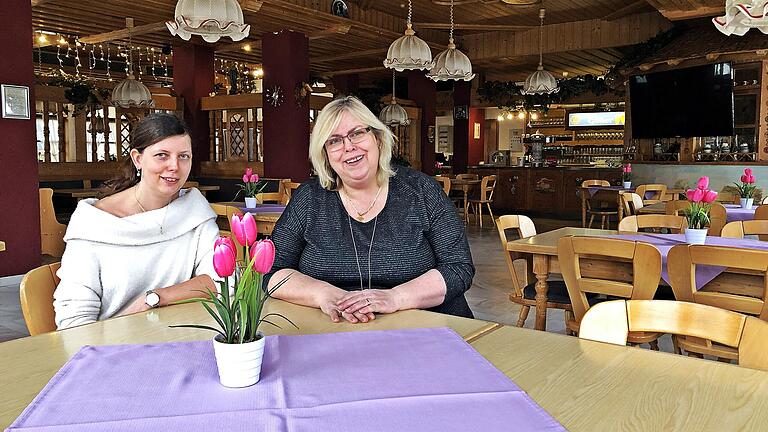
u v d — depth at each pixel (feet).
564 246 9.71
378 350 4.53
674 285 8.91
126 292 6.48
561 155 53.47
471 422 3.32
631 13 34.99
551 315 15.58
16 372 4.14
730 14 12.55
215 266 3.75
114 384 3.86
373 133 6.72
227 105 33.58
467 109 47.93
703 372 4.15
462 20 36.19
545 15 35.27
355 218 6.88
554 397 3.72
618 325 5.02
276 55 30.71
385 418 3.37
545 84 31.73
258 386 3.83
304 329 5.17
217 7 16.46
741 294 9.05
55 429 3.23
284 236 7.02
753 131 30.27
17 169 19.47
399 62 23.09
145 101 30.68
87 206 6.51
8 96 19.01
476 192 45.62
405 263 6.75
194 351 4.50
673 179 31.45
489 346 4.69
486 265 22.94
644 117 34.12
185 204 6.95
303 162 31.04
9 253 19.38
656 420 3.39
